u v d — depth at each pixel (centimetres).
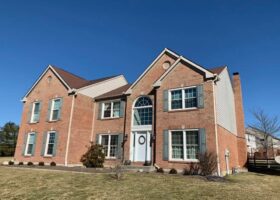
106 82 2639
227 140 1764
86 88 2339
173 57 1958
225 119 1786
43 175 1316
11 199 816
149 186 1013
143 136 1906
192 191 919
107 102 2303
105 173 1394
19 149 2444
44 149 2227
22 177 1254
